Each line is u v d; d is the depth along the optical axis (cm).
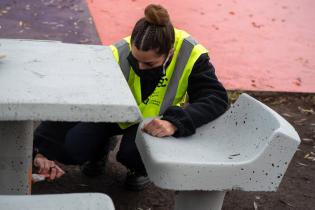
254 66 658
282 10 866
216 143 295
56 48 297
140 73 322
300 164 454
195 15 800
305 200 404
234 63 659
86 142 338
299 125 534
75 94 230
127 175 380
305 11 876
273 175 266
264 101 587
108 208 204
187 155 271
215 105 306
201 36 729
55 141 320
